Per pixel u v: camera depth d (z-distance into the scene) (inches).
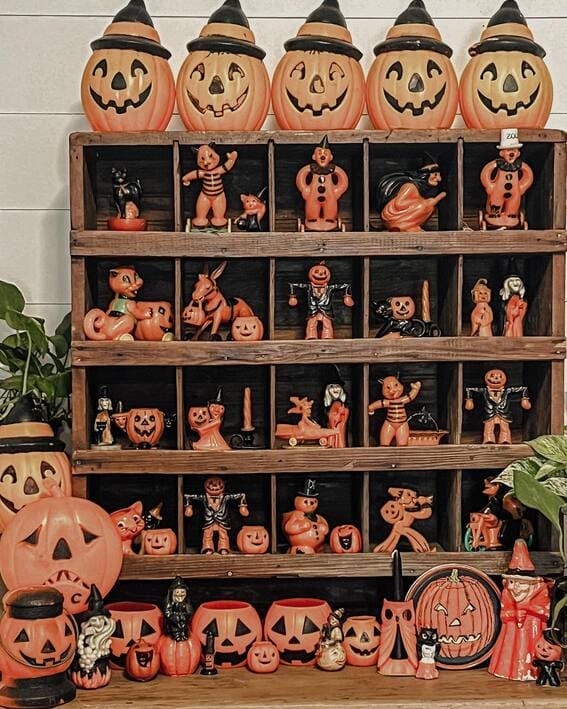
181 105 73.2
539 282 74.9
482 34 75.8
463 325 79.6
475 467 72.1
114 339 71.7
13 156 81.9
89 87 72.4
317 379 79.6
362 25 82.4
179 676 69.0
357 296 76.7
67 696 63.8
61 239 82.1
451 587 71.0
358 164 76.1
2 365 82.3
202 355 71.1
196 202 75.5
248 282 79.6
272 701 64.0
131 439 73.1
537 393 75.3
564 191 72.1
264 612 79.0
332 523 80.0
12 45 81.7
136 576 71.0
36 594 64.1
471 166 79.6
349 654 71.1
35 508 68.7
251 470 71.3
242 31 73.3
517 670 68.1
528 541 74.7
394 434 73.3
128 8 73.6
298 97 72.6
